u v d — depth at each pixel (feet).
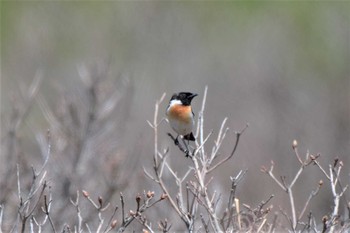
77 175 52.08
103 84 58.49
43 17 109.40
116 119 63.72
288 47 109.19
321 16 112.06
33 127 62.59
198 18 112.78
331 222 34.76
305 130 84.17
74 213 47.73
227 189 67.46
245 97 96.02
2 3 112.68
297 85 96.78
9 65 96.48
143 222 34.40
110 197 48.75
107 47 105.19
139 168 59.41
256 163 75.72
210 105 94.99
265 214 35.42
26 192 47.37
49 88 78.89
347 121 85.10
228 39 112.27
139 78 92.02
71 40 106.63
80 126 55.42
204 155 35.91
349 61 103.04
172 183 50.78
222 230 36.22
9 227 43.19
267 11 117.19
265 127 85.15
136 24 105.91
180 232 44.80
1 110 62.75
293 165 75.92
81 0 112.27
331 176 34.94
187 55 104.53
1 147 52.80
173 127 43.52
